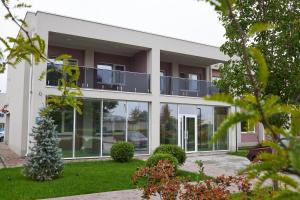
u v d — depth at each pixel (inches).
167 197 146.9
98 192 289.6
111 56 654.5
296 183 48.8
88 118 539.2
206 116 679.7
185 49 652.1
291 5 206.7
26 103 553.9
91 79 553.0
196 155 621.3
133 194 282.7
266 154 52.8
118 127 568.7
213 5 46.2
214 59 700.0
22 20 83.0
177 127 637.3
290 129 48.4
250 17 210.1
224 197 131.4
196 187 142.3
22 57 87.8
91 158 533.0
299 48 199.3
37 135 343.3
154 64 610.9
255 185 54.0
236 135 694.5
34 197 265.9
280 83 200.5
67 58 97.6
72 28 524.1
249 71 51.3
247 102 44.8
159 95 609.9
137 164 461.4
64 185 310.5
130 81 589.6
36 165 329.1
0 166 442.0
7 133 891.4
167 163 175.3
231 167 455.2
